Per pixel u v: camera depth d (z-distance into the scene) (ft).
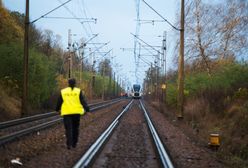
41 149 51.57
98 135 69.67
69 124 48.88
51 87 152.46
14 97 133.90
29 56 138.00
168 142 64.49
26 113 109.50
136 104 266.57
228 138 68.85
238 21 135.44
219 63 147.23
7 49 137.28
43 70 140.87
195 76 150.30
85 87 312.09
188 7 154.40
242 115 78.33
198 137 75.87
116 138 69.87
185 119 111.45
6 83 134.41
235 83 110.11
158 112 167.02
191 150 55.31
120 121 109.29
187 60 157.28
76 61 342.23
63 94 48.32
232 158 53.31
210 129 86.33
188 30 154.40
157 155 48.26
